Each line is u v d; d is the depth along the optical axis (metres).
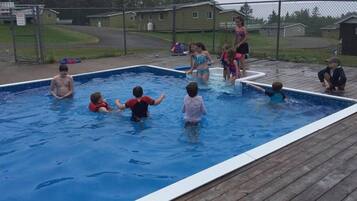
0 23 44.09
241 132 6.37
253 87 9.14
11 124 6.86
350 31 20.97
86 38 37.03
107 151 5.58
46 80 10.37
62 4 77.56
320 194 3.61
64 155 5.46
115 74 11.95
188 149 5.66
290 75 10.48
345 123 5.84
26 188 4.47
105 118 7.09
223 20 43.72
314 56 16.17
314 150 4.73
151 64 13.30
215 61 13.52
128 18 66.38
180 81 10.56
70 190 4.42
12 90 9.69
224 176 4.02
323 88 8.77
